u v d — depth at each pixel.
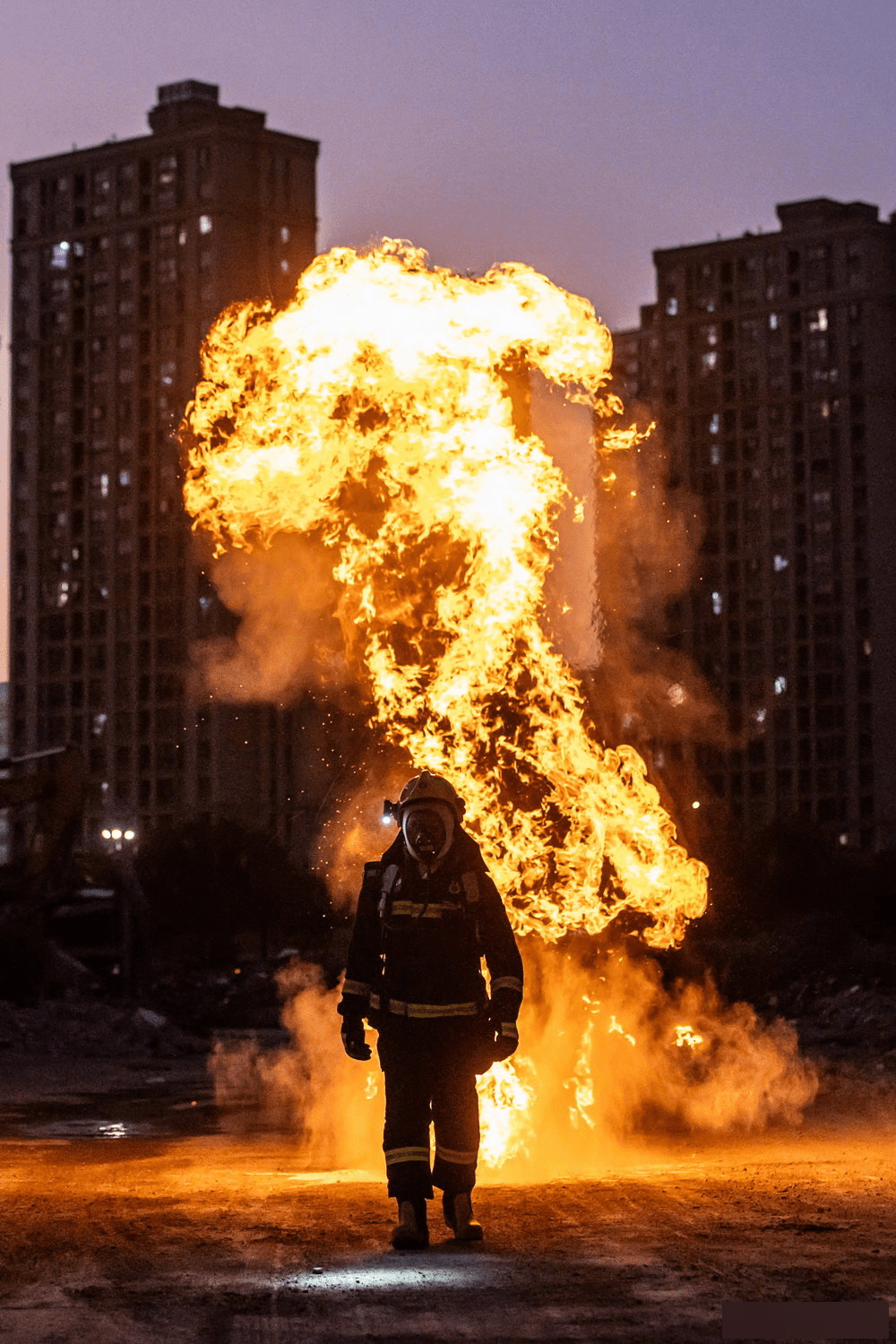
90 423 156.88
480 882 8.10
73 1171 12.44
